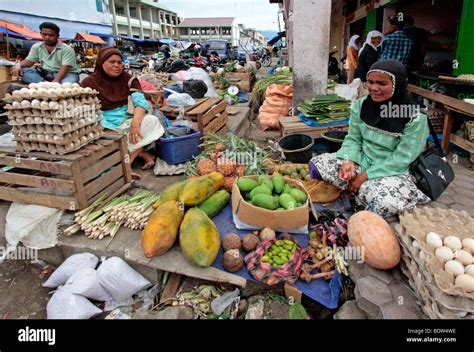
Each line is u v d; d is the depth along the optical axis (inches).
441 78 194.5
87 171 107.6
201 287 92.7
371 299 77.4
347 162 110.0
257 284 91.9
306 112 183.9
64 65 201.0
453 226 84.8
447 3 340.2
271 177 115.1
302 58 209.6
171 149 149.6
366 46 242.1
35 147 105.0
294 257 89.2
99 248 98.4
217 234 92.0
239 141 141.3
